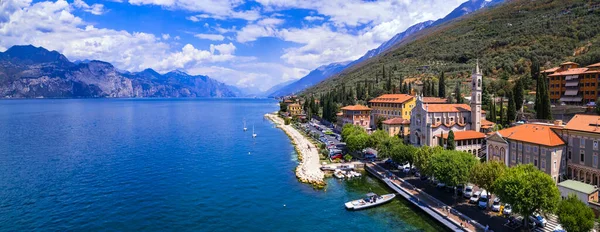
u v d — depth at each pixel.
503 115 150.12
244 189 103.56
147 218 82.38
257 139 197.38
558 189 73.88
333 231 76.12
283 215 84.75
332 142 173.38
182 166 130.38
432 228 75.88
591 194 72.56
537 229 69.44
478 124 138.62
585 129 85.06
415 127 143.62
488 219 75.25
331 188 104.31
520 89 164.75
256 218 83.06
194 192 100.50
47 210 86.31
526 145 93.31
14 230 75.56
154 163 134.88
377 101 196.00
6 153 151.50
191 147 170.12
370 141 135.75
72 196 96.12
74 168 125.81
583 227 60.22
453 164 87.19
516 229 69.81
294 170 125.12
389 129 163.12
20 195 96.44
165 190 102.06
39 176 115.12
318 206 90.25
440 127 134.88
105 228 77.06
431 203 86.25
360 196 97.06
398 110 179.25
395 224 78.62
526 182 68.25
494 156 103.12
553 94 166.50
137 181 110.44
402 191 96.69
